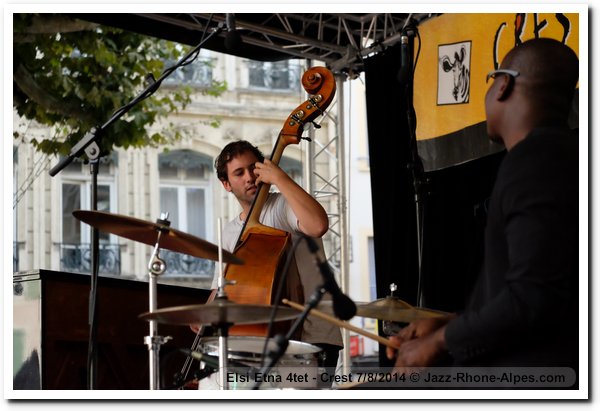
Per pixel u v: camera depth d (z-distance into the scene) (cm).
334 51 625
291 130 394
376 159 604
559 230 209
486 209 264
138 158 1741
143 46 834
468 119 517
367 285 1841
